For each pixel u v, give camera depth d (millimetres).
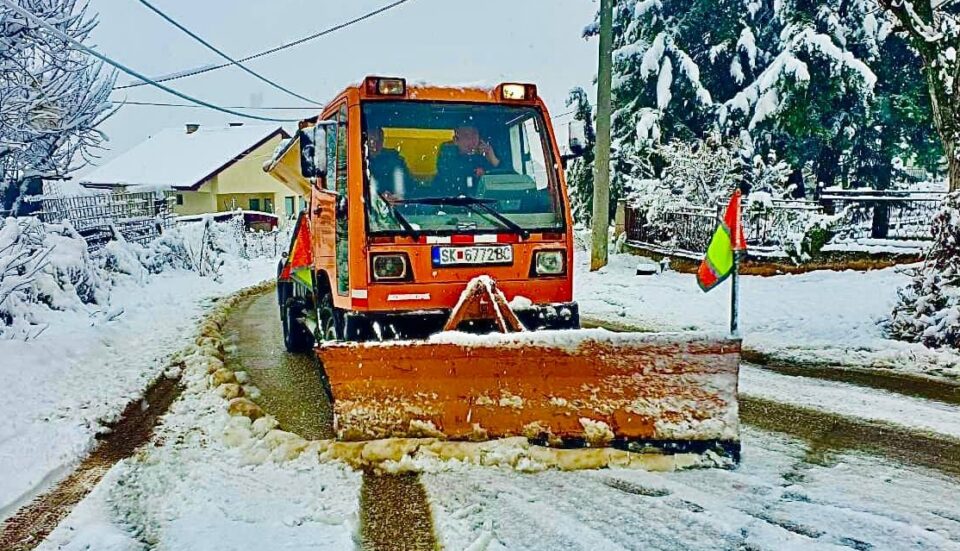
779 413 5754
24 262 9031
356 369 4598
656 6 19656
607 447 4582
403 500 4078
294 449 4707
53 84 14391
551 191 5727
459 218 5496
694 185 16328
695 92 18469
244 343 9297
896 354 7477
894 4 9062
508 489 4199
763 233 14258
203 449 4977
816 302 10562
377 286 5305
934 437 5164
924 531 3678
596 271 15719
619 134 20328
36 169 15164
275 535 3664
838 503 4020
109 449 5059
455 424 4633
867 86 16688
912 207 13797
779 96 16859
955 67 8750
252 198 40969
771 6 19047
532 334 4562
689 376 4598
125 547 3568
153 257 16047
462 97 5715
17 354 7102
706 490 4195
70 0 15180
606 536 3645
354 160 5387
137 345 8648
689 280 13867
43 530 3822
